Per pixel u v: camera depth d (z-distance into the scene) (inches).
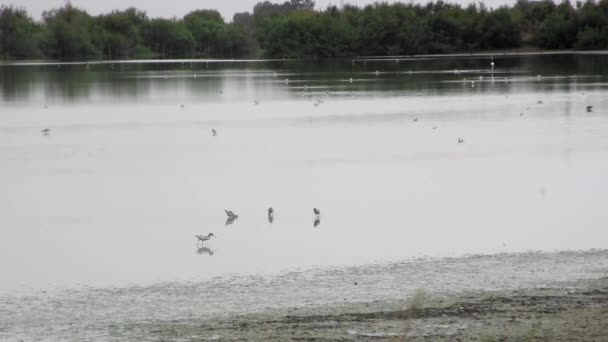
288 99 4175.7
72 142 2637.8
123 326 887.1
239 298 990.4
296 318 891.4
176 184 1862.7
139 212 1574.8
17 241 1350.9
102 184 1873.8
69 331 876.0
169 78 6107.3
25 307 972.6
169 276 1113.4
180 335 845.2
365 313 903.1
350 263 1158.3
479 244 1256.8
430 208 1546.5
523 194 1663.4
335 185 1803.6
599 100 3683.6
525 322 837.8
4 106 4028.1
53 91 4945.9
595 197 1616.6
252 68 7559.1
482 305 912.3
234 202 1649.9
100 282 1088.8
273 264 1166.3
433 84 4960.6
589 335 788.0
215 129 2947.8
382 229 1380.4
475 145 2388.0
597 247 1218.0
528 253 1186.0
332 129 2874.0
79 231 1422.2
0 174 2025.1
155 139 2699.3
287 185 1817.2
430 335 808.9
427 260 1161.4
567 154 2174.0
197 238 1328.7
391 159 2159.2
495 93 4224.9
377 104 3777.1
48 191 1796.3
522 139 2490.2
